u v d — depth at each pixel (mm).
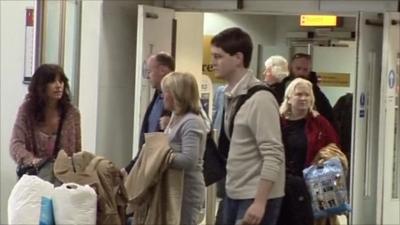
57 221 4824
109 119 8250
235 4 8750
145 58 8117
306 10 8648
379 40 8758
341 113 9914
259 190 3963
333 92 13203
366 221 8758
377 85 8734
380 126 8398
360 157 8617
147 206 4957
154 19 8281
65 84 5773
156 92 6062
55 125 5707
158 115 5902
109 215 4891
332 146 6043
